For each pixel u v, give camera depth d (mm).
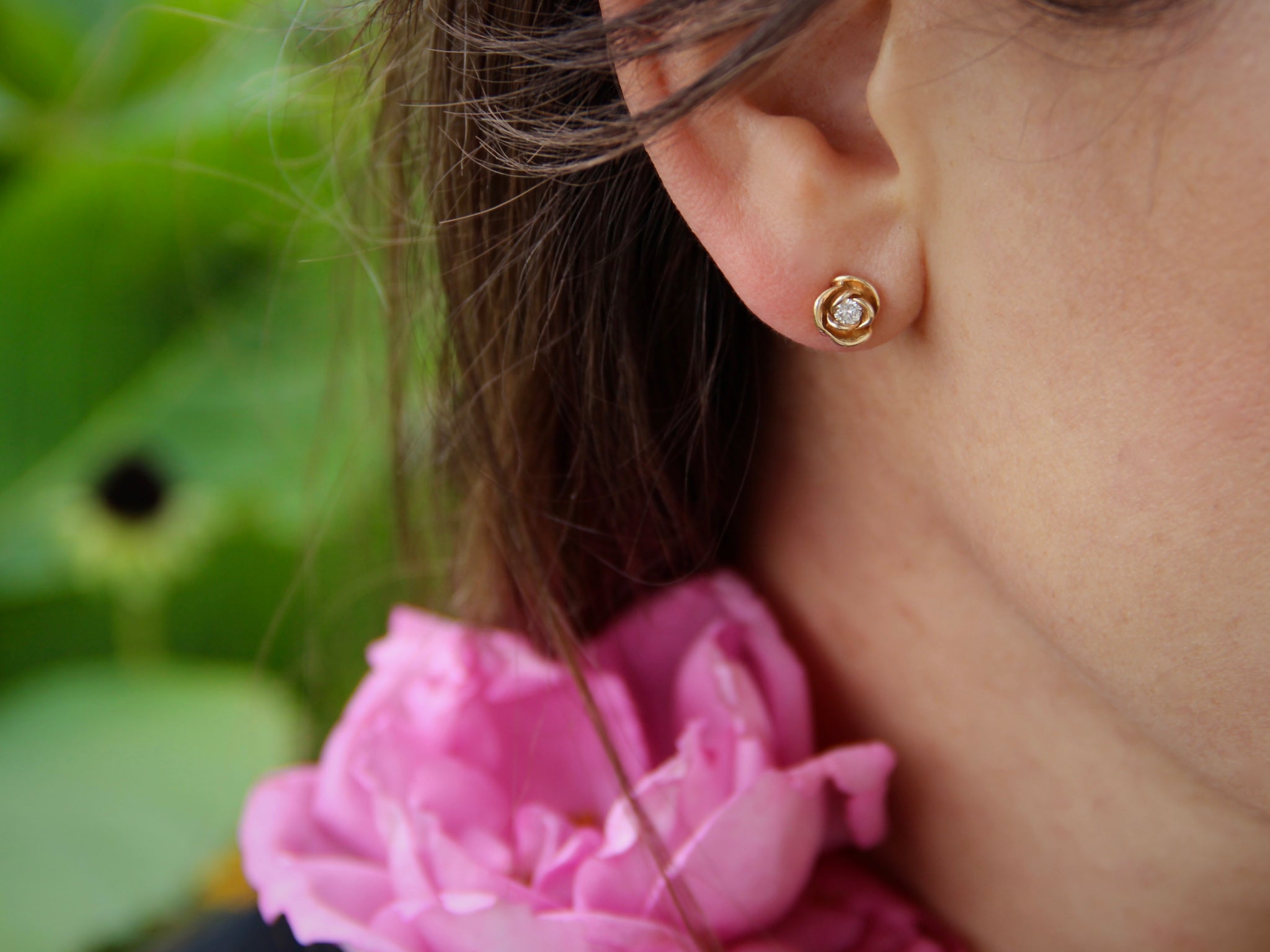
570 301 256
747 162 221
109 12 598
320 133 318
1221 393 205
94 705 569
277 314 596
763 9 206
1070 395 213
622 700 264
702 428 257
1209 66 197
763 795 237
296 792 272
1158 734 224
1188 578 212
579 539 277
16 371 585
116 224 560
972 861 259
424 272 281
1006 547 226
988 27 207
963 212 215
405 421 302
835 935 257
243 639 625
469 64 242
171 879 504
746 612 260
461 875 243
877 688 260
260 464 589
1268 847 241
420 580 327
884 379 238
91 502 591
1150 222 204
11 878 493
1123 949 252
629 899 240
